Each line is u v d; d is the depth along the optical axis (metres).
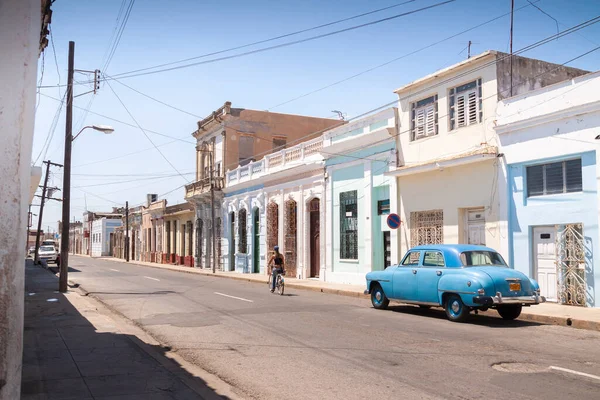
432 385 6.55
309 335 10.12
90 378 6.95
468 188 17.62
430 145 19.42
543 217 15.27
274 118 38.28
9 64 3.83
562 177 14.96
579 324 11.61
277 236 30.72
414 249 13.69
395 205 20.75
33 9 3.95
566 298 14.60
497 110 16.77
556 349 8.76
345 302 16.31
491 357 8.09
